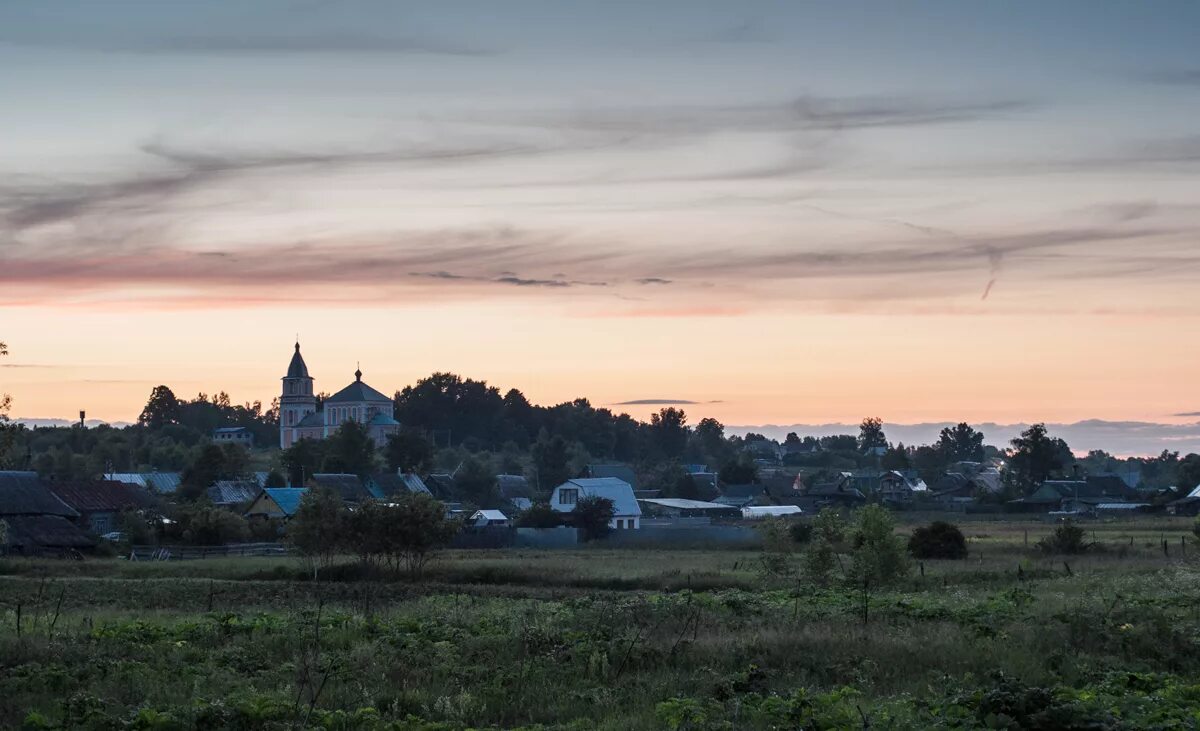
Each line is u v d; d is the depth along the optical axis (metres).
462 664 25.38
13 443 62.12
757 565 57.06
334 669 23.98
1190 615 30.11
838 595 40.75
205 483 137.12
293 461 154.25
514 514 139.38
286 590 50.84
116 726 19.70
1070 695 19.16
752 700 21.20
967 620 30.33
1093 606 31.05
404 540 58.56
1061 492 164.12
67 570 63.66
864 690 22.42
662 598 40.16
